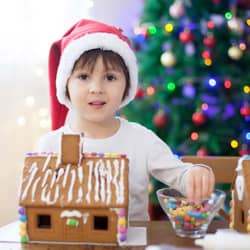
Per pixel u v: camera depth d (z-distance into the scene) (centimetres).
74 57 110
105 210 78
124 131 126
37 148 124
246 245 77
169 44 200
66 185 81
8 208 203
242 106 202
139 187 121
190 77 198
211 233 85
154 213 207
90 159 85
